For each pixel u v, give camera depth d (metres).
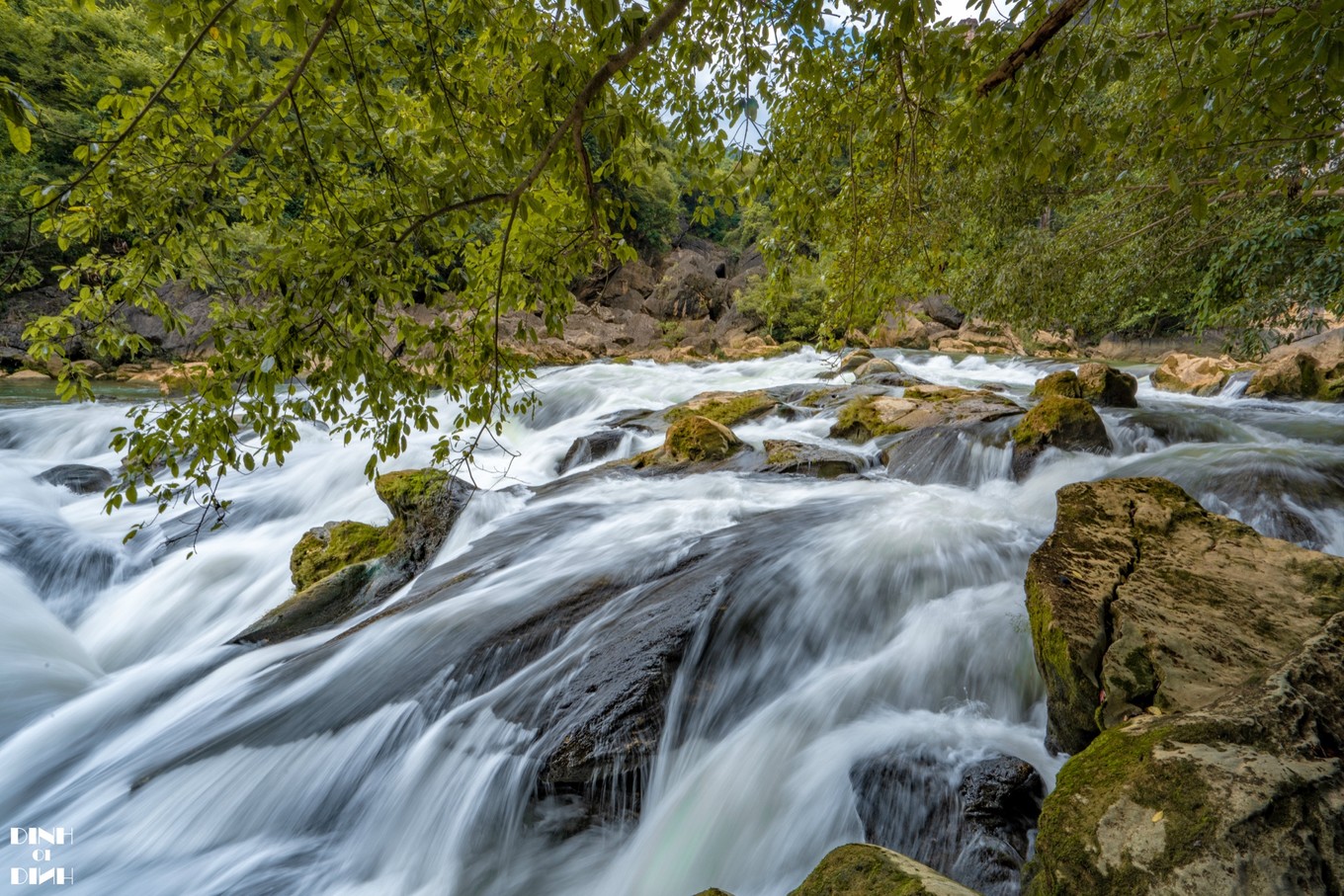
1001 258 9.58
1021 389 16.77
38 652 5.66
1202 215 2.91
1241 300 8.51
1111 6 2.26
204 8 2.10
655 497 7.46
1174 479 6.54
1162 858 1.69
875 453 8.82
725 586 4.61
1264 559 3.20
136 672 5.44
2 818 3.88
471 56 2.69
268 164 2.98
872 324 5.26
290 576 7.10
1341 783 1.75
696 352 28.73
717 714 3.92
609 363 25.78
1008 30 2.36
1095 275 9.32
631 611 4.59
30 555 7.17
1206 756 1.90
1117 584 3.11
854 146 4.02
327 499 9.41
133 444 2.21
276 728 4.23
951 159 4.52
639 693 3.69
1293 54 1.94
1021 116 2.38
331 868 3.49
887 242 4.59
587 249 3.19
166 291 24.25
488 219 2.60
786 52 3.01
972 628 4.14
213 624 6.50
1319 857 1.61
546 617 4.73
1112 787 1.92
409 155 3.10
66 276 2.81
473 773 3.64
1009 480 7.17
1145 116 2.76
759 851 3.23
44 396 17.98
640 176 3.12
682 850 3.33
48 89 20.50
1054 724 3.11
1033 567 3.32
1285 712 2.02
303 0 1.91
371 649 4.83
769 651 4.27
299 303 2.12
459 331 3.31
